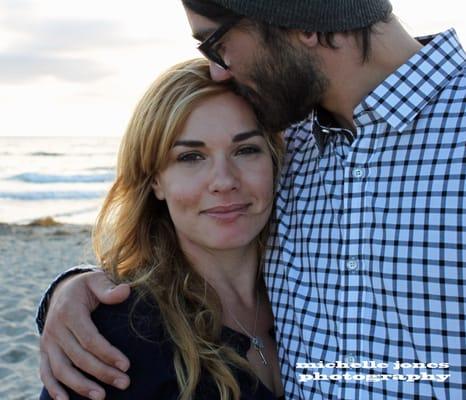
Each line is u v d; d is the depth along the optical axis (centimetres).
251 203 203
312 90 192
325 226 198
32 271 952
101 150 4353
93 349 183
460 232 172
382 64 192
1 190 2197
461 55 192
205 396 189
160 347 189
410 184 181
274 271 212
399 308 178
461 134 178
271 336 221
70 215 1747
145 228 215
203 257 211
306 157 215
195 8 192
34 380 518
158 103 200
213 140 195
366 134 190
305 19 184
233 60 193
